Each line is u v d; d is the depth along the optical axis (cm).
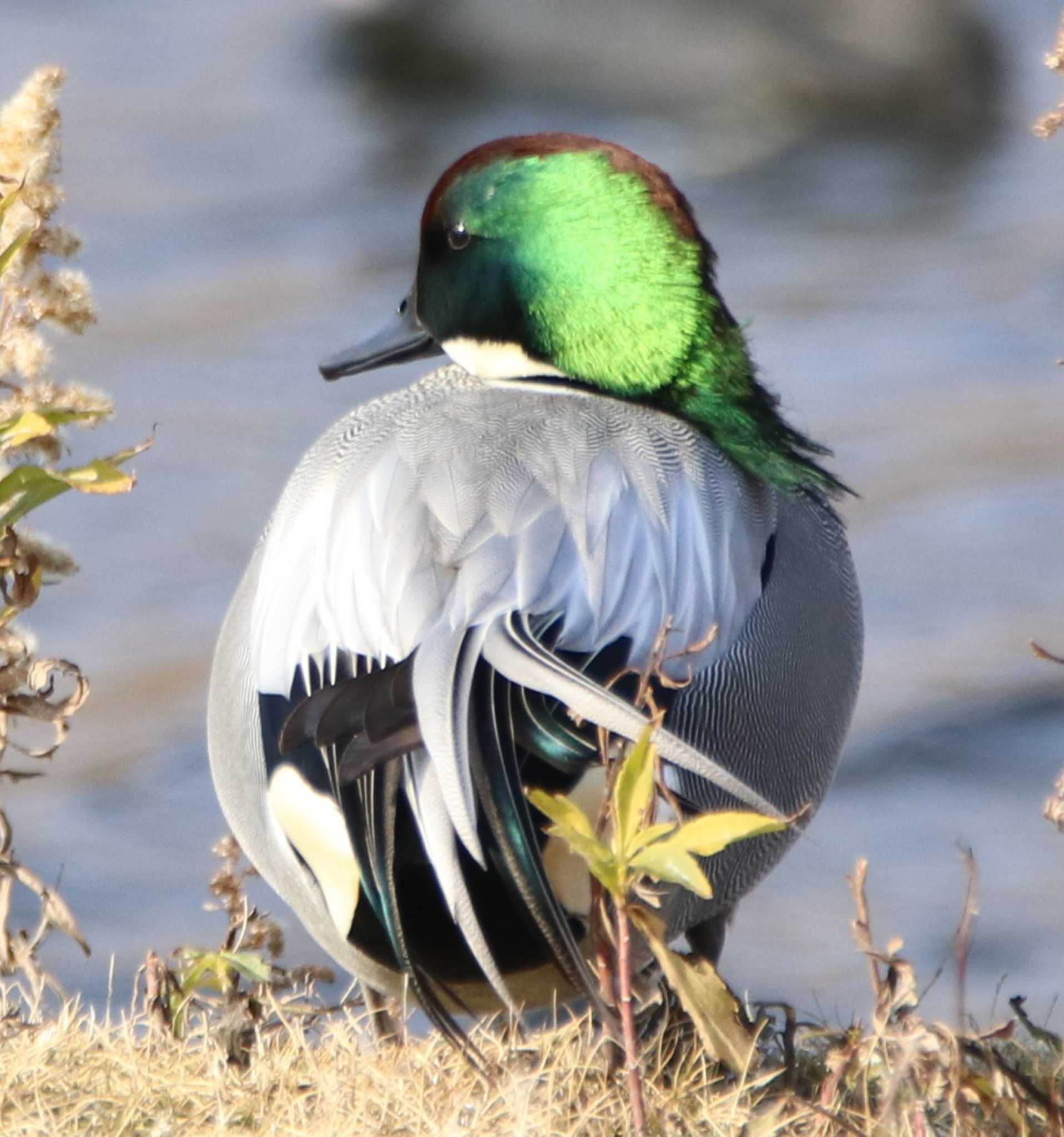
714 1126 567
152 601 1709
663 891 601
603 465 659
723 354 743
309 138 3142
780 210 2947
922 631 1666
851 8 3234
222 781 688
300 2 3503
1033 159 3145
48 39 3553
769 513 701
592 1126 568
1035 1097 589
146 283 2525
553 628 610
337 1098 573
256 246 2667
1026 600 1712
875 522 1872
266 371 2214
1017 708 1534
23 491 649
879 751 1480
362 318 2394
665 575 638
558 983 636
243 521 1856
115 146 3073
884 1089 589
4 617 683
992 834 1377
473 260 756
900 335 2391
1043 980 1193
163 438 2028
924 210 2909
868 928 586
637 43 3275
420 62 3366
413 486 647
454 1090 584
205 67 3438
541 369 752
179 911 1266
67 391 705
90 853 1334
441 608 607
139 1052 614
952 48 3241
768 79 3228
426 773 578
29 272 700
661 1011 650
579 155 748
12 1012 646
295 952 1138
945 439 2062
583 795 591
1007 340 2353
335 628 625
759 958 1228
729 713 643
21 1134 552
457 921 573
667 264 739
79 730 1507
